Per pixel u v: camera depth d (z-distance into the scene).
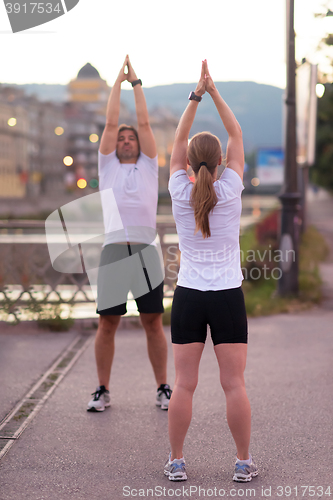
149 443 3.53
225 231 2.99
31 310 6.98
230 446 3.47
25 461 3.25
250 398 4.32
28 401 4.31
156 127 140.38
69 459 3.28
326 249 16.20
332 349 5.81
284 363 5.30
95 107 119.69
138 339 6.37
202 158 3.06
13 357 5.60
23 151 82.50
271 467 3.15
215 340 3.03
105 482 2.99
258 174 40.78
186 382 3.03
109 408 4.18
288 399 4.29
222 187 3.00
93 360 5.50
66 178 91.94
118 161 4.20
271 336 6.44
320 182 36.12
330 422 3.82
